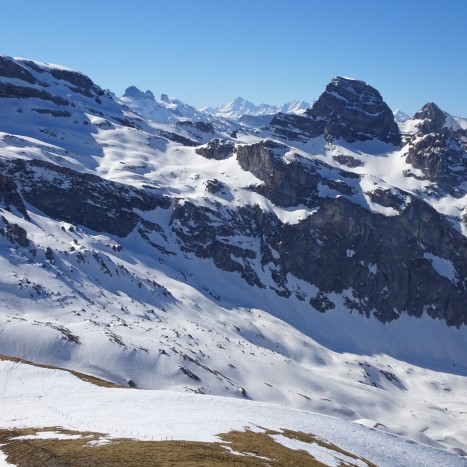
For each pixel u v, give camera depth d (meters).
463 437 182.38
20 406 61.44
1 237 169.62
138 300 189.12
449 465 79.31
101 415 60.34
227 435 57.50
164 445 48.56
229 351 180.12
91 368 127.81
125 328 156.50
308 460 56.16
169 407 68.44
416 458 77.81
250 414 72.44
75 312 153.38
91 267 186.50
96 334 139.62
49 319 145.50
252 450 53.53
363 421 163.00
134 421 58.53
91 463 41.69
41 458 42.41
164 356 142.12
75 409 62.50
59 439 48.06
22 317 140.75
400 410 193.88
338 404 171.12
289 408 83.56
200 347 171.00
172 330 172.62
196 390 135.88
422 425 184.75
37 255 172.88
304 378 184.75
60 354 127.69
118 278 192.75
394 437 84.06
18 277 155.75
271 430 64.94
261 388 162.00
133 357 136.75
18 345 124.88
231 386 147.38
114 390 74.69
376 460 70.44
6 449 44.53
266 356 190.88
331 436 72.88
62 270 173.50
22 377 75.62
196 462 44.53
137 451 45.47
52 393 69.62
